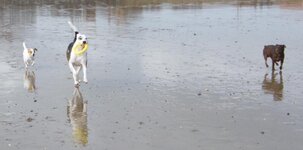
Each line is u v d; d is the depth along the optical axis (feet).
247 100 37.22
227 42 68.90
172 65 51.16
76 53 41.42
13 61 53.67
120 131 29.84
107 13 117.08
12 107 35.32
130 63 52.54
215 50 61.36
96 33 79.56
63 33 79.87
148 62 53.01
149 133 29.43
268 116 32.94
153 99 37.50
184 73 47.06
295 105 35.68
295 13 116.47
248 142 27.84
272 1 159.22
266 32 80.64
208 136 28.84
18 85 42.37
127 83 43.06
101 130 30.04
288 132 29.55
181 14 115.75
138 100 37.22
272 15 112.06
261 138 28.50
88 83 43.16
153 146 27.22
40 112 34.09
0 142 27.84
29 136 28.91
